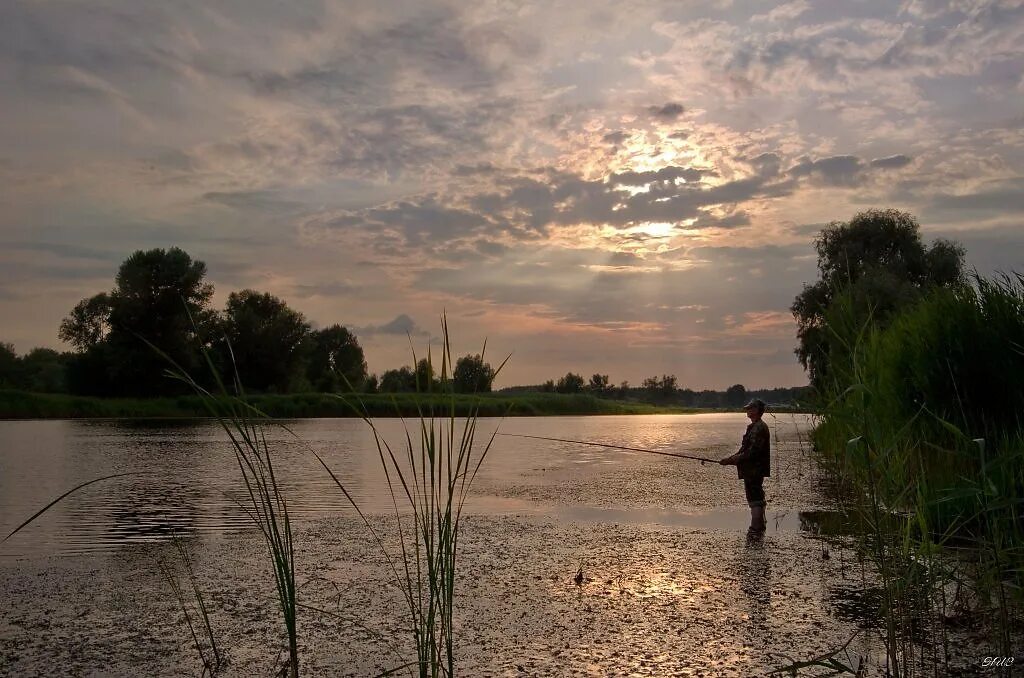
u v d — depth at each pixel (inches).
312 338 4003.4
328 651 281.0
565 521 578.9
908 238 1964.8
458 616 322.3
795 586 365.4
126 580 394.9
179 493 762.2
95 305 3427.7
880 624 301.4
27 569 422.6
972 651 265.3
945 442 470.0
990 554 287.0
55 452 1261.1
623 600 343.6
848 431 475.8
